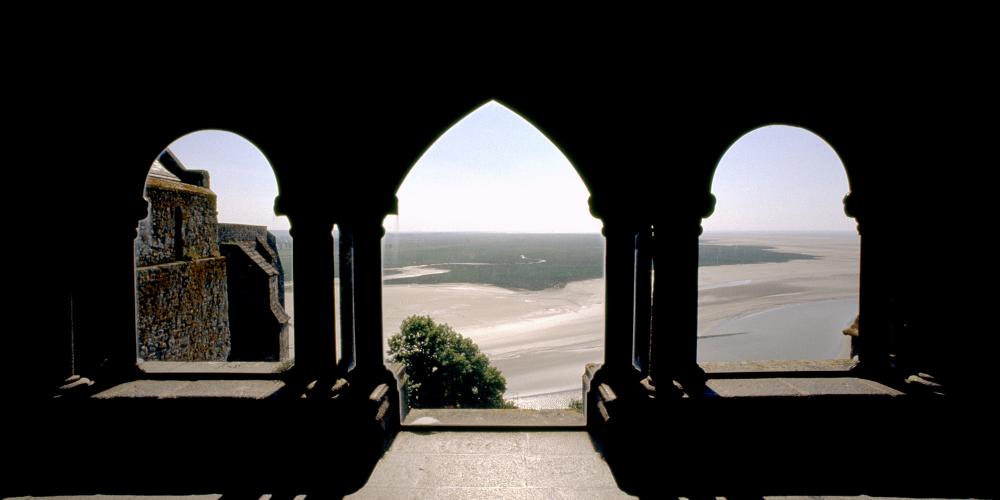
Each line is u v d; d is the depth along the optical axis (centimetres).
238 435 488
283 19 489
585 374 588
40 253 500
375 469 487
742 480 468
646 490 455
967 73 481
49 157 502
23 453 484
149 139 515
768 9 486
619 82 506
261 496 449
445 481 468
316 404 488
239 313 1630
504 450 518
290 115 509
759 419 485
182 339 1158
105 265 520
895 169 505
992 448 473
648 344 539
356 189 517
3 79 486
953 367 494
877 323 524
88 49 493
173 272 1120
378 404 502
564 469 485
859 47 493
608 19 493
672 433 486
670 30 494
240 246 1631
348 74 505
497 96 512
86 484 467
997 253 480
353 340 559
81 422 487
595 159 515
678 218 512
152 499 446
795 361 566
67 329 507
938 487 459
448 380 2091
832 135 512
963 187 491
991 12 461
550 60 507
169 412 488
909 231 511
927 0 469
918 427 481
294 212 513
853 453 485
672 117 508
